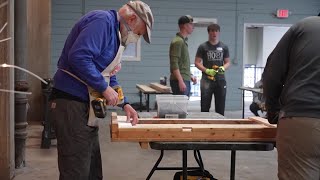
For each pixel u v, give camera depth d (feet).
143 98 32.63
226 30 34.86
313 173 6.89
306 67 6.95
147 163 15.72
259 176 14.28
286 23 35.60
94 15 7.20
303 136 6.82
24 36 14.70
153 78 34.22
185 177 7.78
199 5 34.37
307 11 35.70
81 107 7.26
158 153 17.28
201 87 19.63
